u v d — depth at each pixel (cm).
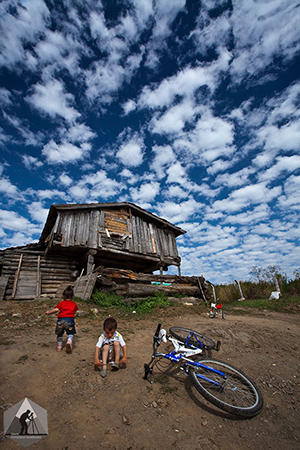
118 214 1464
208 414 306
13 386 323
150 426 274
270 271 1545
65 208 1247
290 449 255
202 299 1340
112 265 1606
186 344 415
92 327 671
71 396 316
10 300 1091
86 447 235
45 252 1348
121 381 364
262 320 904
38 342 504
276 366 471
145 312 922
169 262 1623
